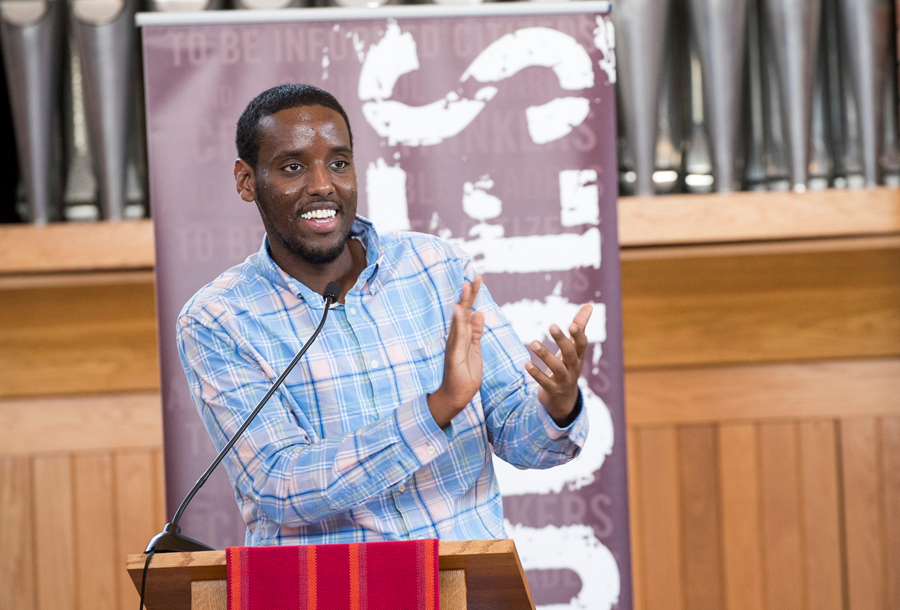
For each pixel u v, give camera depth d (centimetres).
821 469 976
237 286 516
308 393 491
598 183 734
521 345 524
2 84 911
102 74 877
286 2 862
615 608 735
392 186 730
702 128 916
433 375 504
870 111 898
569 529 739
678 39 921
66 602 955
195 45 718
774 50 897
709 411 980
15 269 881
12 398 970
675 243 912
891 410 977
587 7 734
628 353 987
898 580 967
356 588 374
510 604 442
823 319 984
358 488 433
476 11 730
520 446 487
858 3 889
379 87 729
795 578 970
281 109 501
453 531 483
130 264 884
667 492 977
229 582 373
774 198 895
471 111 733
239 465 467
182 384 712
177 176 715
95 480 966
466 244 734
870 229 893
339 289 490
